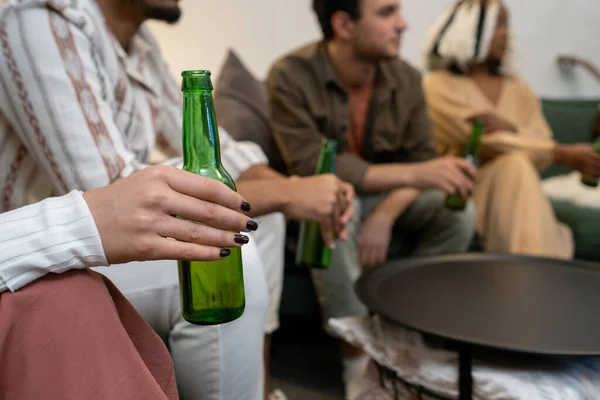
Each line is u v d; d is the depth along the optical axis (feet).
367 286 3.60
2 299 1.73
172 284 2.58
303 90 5.47
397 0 5.40
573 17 8.66
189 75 2.01
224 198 1.76
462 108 6.89
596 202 6.47
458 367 2.89
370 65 5.67
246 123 5.50
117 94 3.13
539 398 2.69
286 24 7.77
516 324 2.99
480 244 6.32
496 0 7.22
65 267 1.76
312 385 5.14
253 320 2.61
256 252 2.73
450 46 7.11
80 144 2.54
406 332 3.28
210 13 7.52
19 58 2.48
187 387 2.66
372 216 5.44
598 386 2.80
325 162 4.27
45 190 2.89
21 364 1.70
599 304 3.32
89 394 1.68
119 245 1.74
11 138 2.75
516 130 6.88
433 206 5.67
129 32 3.39
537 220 5.85
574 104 8.02
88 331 1.73
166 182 1.75
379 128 5.87
